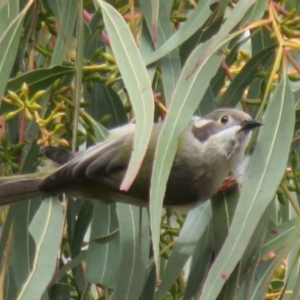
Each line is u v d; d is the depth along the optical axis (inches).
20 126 301.0
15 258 290.4
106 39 345.1
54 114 280.7
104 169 282.8
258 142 263.4
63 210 276.2
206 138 293.9
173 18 323.3
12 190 280.1
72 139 293.3
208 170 290.4
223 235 287.6
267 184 257.1
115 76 307.4
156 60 291.0
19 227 291.9
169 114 249.8
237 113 295.4
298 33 285.0
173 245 305.7
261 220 279.4
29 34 317.7
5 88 276.7
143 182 282.8
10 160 293.3
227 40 269.0
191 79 257.9
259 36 336.2
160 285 286.0
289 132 265.3
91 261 300.2
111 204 309.7
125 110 325.7
